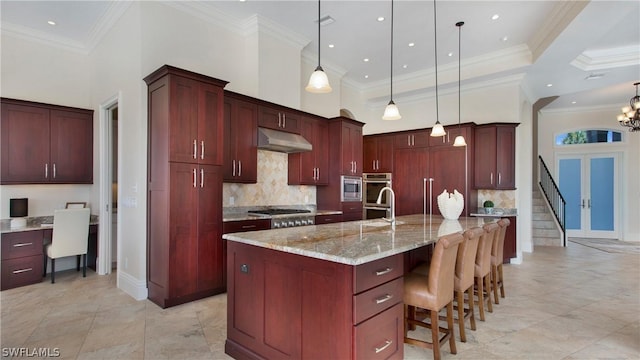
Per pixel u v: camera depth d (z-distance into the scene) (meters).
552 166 8.97
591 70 5.50
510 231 5.60
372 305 1.89
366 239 2.36
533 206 8.20
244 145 4.25
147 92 3.64
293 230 2.86
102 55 4.56
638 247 7.23
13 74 4.38
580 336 2.80
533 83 6.16
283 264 2.10
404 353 2.50
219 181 3.72
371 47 5.35
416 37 4.99
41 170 4.44
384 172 6.75
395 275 2.11
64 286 4.00
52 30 4.51
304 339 1.97
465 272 2.70
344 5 4.14
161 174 3.40
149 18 3.72
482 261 3.12
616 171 8.44
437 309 2.27
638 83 6.61
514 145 5.64
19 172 4.27
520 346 2.62
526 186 6.74
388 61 5.93
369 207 6.89
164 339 2.65
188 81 3.47
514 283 4.40
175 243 3.35
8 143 4.20
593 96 7.62
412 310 2.80
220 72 4.39
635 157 8.22
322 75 2.76
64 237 4.21
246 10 4.27
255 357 2.24
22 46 4.45
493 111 6.00
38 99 4.55
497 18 4.41
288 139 4.63
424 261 3.14
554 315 3.26
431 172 6.16
